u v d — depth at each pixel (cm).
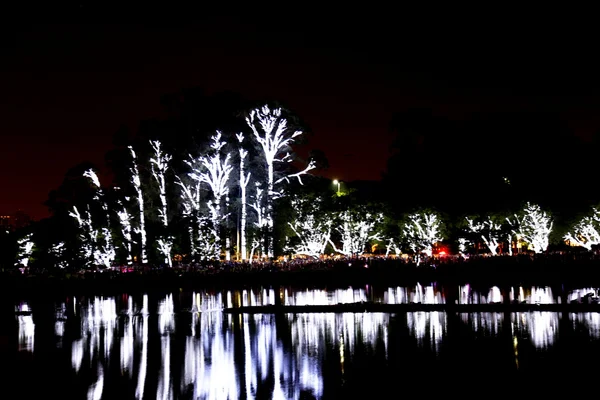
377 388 2505
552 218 8425
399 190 9244
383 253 11731
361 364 2906
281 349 3297
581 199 8406
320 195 8662
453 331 3569
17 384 2728
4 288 7081
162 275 7606
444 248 10531
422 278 6738
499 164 8738
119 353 3338
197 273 7662
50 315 4925
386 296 5384
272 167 9206
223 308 5034
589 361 2772
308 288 6475
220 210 8950
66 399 2492
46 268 8431
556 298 4756
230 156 9162
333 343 3397
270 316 4466
